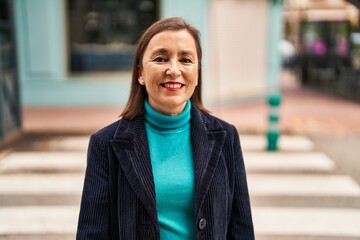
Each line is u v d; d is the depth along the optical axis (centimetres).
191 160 196
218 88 1225
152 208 185
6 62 850
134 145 192
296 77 2058
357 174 687
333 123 1044
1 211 542
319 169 709
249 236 208
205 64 1190
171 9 1174
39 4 1153
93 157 195
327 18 1727
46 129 958
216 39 1208
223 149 203
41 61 1176
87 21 1193
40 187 623
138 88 203
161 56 191
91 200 192
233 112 1169
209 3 1182
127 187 188
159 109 198
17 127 903
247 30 1279
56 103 1196
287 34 2995
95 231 190
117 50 1208
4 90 837
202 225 189
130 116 200
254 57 1309
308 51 1938
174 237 190
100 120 1045
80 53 1201
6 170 695
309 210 550
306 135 929
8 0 858
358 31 1666
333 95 1498
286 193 606
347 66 1647
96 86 1198
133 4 1193
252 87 1316
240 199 208
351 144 861
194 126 200
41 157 764
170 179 191
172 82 190
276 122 802
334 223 514
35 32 1163
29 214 534
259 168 711
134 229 186
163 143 197
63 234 482
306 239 474
